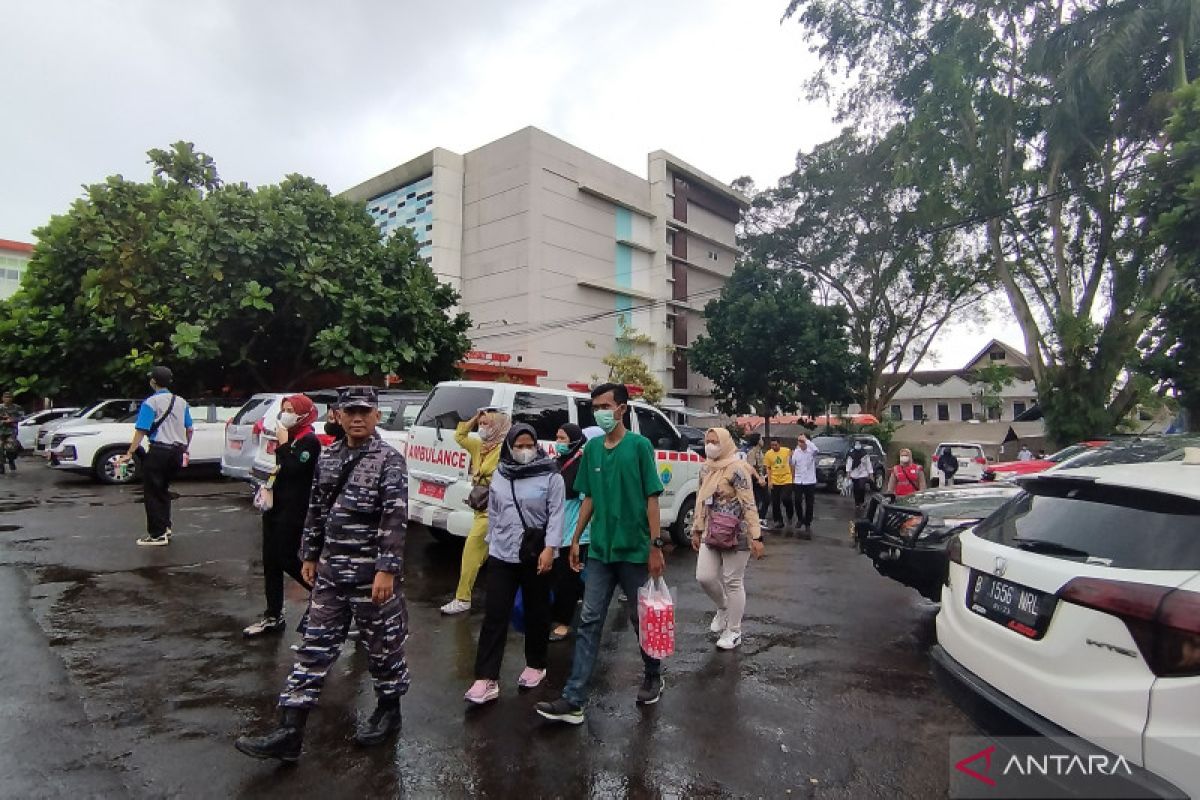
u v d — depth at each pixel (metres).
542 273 36.47
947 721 4.01
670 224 44.56
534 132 36.47
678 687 4.44
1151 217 13.32
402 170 39.59
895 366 37.56
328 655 3.42
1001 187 21.86
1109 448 7.84
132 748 3.37
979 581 3.28
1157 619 2.34
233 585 6.32
